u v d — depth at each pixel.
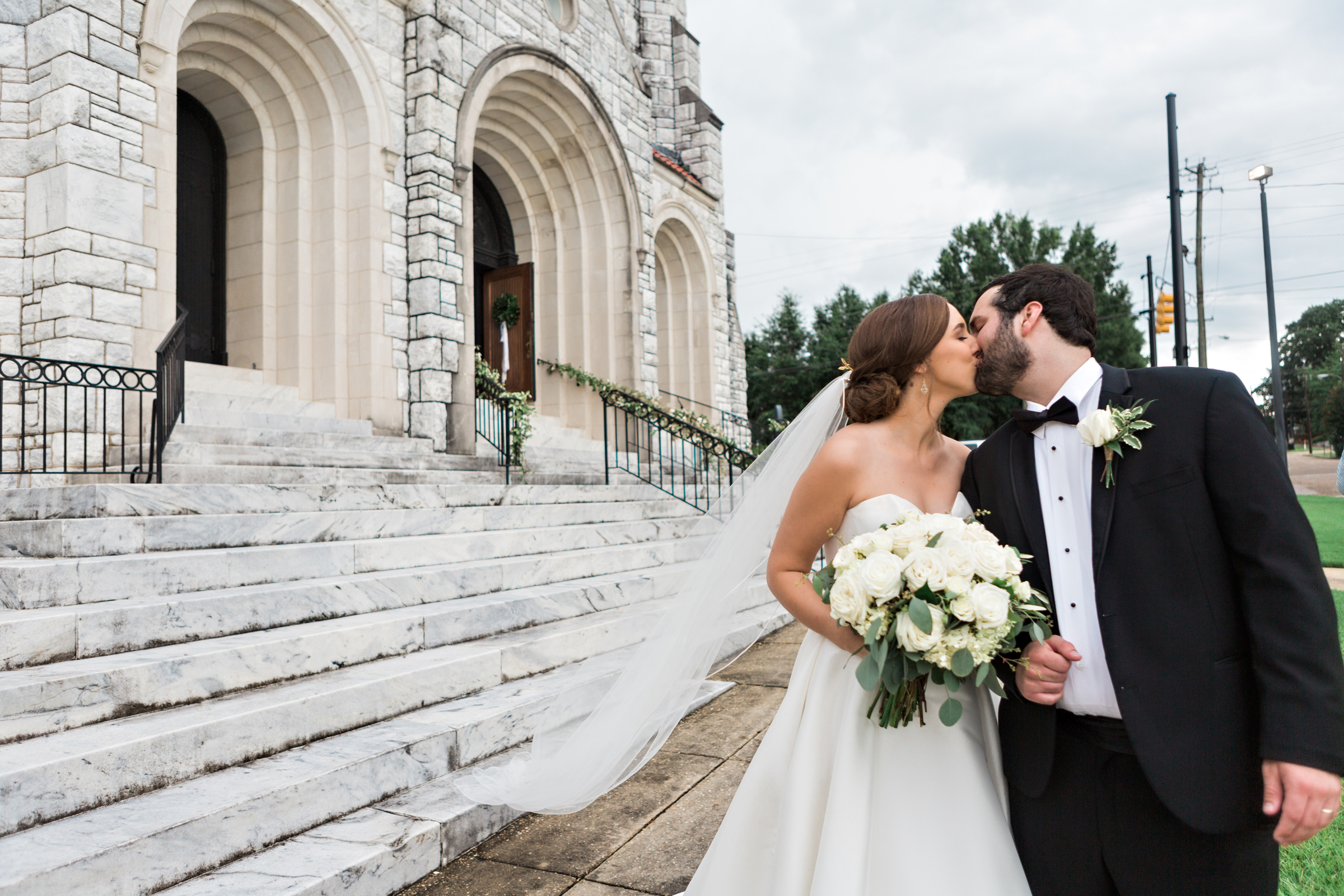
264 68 9.00
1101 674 1.52
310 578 4.32
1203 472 1.43
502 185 13.91
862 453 1.87
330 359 9.26
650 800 3.25
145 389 5.55
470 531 5.91
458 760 3.29
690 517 7.87
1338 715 1.20
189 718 2.79
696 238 17.25
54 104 6.64
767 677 5.13
